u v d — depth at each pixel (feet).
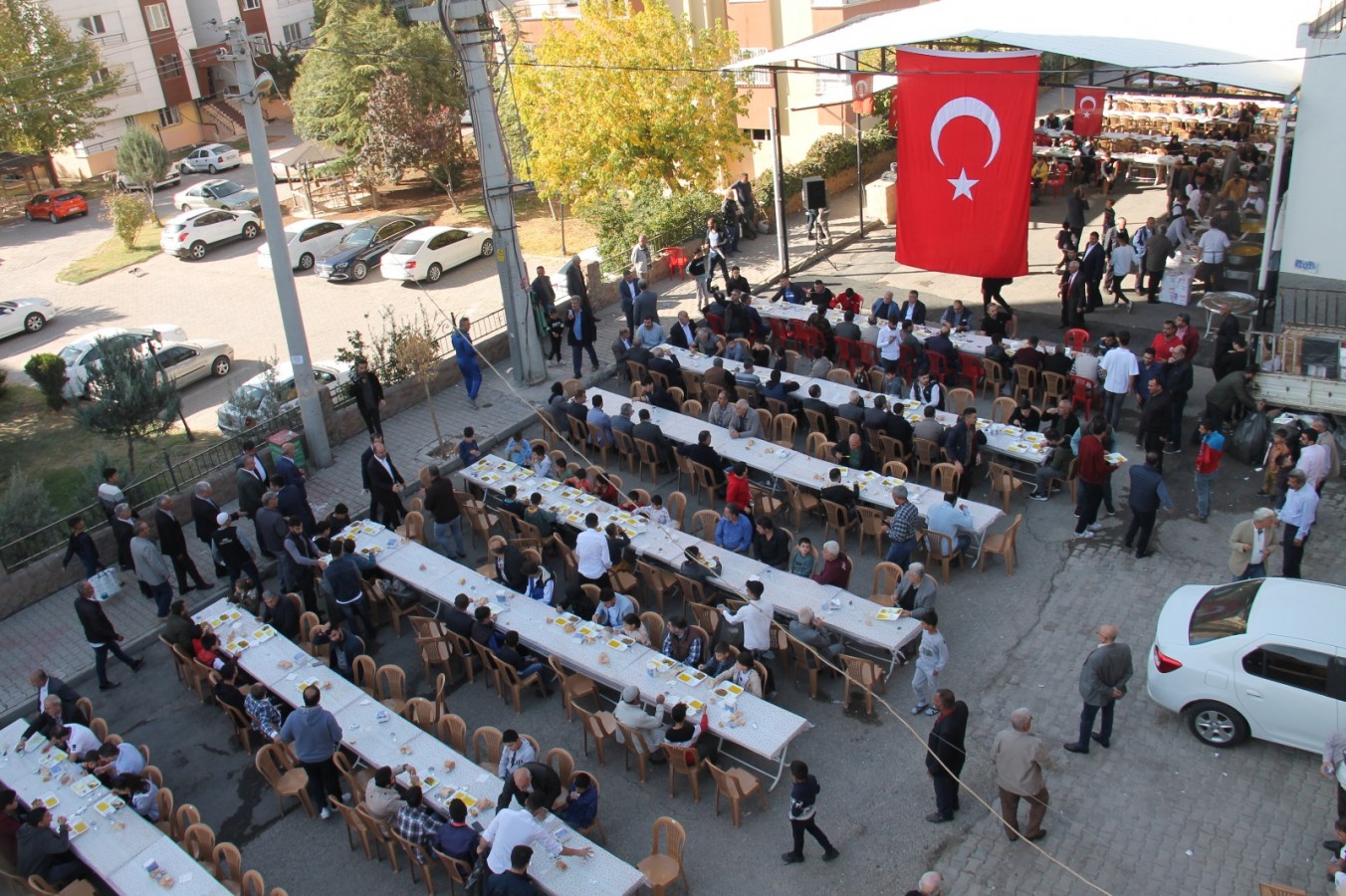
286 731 35.01
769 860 32.73
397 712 38.29
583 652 38.73
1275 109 85.20
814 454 54.08
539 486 50.98
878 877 31.81
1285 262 55.01
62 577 51.57
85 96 139.54
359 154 119.96
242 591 44.86
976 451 49.11
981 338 61.52
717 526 45.73
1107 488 46.75
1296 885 30.01
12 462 71.97
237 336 90.43
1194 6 68.39
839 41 69.51
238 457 57.57
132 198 119.65
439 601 43.39
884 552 47.32
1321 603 34.24
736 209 88.43
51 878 31.94
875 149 101.86
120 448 72.18
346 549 43.24
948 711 31.91
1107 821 32.91
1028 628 41.73
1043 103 112.06
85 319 98.32
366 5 127.03
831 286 78.84
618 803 35.60
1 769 36.24
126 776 34.42
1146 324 66.74
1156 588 42.98
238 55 51.55
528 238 106.63
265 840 35.70
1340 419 49.29
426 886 33.19
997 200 58.23
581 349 68.74
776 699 39.40
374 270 103.24
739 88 102.12
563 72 88.63
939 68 57.41
